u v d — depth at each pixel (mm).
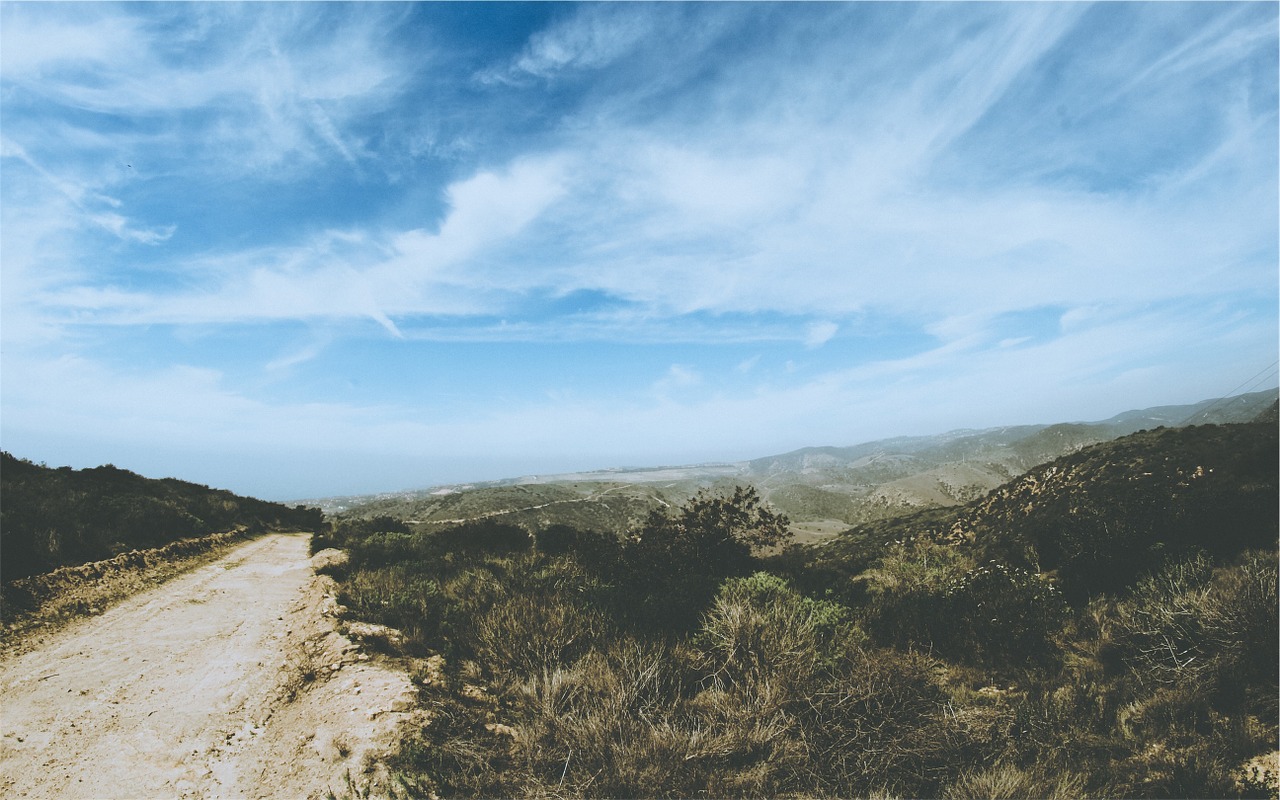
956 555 14805
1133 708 4684
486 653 6480
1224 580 6277
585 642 6375
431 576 11648
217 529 21484
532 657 6148
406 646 6926
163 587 11531
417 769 4164
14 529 10258
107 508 15414
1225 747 3902
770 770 4035
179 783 4293
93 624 8562
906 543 18797
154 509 17344
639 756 4043
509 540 20562
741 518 12422
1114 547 8828
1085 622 6855
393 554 15844
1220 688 4605
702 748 4215
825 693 4773
